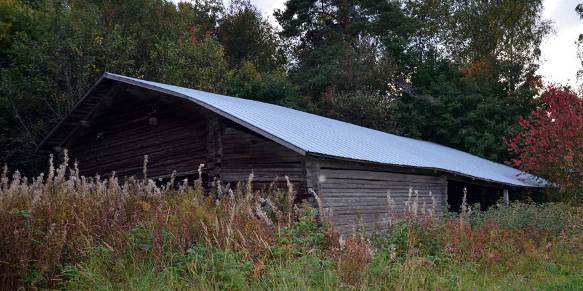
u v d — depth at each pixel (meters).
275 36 45.09
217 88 29.11
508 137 31.19
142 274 7.31
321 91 37.34
